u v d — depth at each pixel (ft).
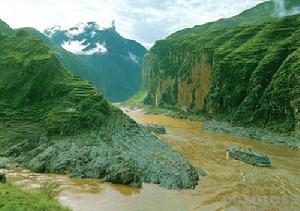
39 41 364.17
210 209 175.63
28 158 230.68
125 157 226.58
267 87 426.10
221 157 278.05
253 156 264.93
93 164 219.41
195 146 314.35
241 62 490.08
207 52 602.03
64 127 258.78
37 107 293.23
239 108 445.78
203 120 504.84
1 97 301.84
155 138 291.17
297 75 388.37
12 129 263.29
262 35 516.73
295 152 308.40
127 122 296.30
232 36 607.37
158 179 208.13
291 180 227.20
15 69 325.62
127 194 188.34
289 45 452.35
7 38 376.07
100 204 172.65
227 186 211.20
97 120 277.85
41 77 316.19
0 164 221.66
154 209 171.42
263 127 403.13
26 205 109.09
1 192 115.55
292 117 377.71
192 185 206.39
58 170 217.56
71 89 307.78
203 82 595.06
